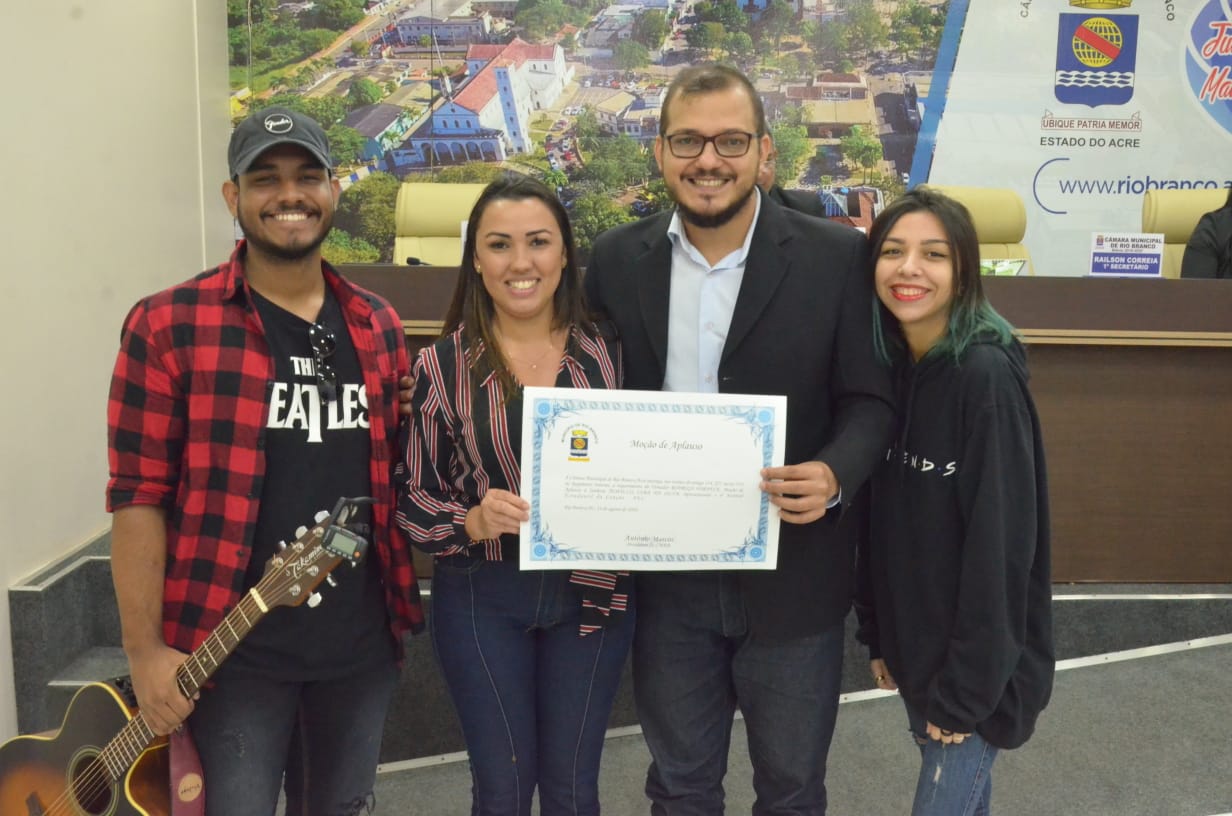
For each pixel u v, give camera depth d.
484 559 1.44
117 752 1.40
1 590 2.12
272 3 4.91
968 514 1.36
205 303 1.33
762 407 1.38
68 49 2.45
